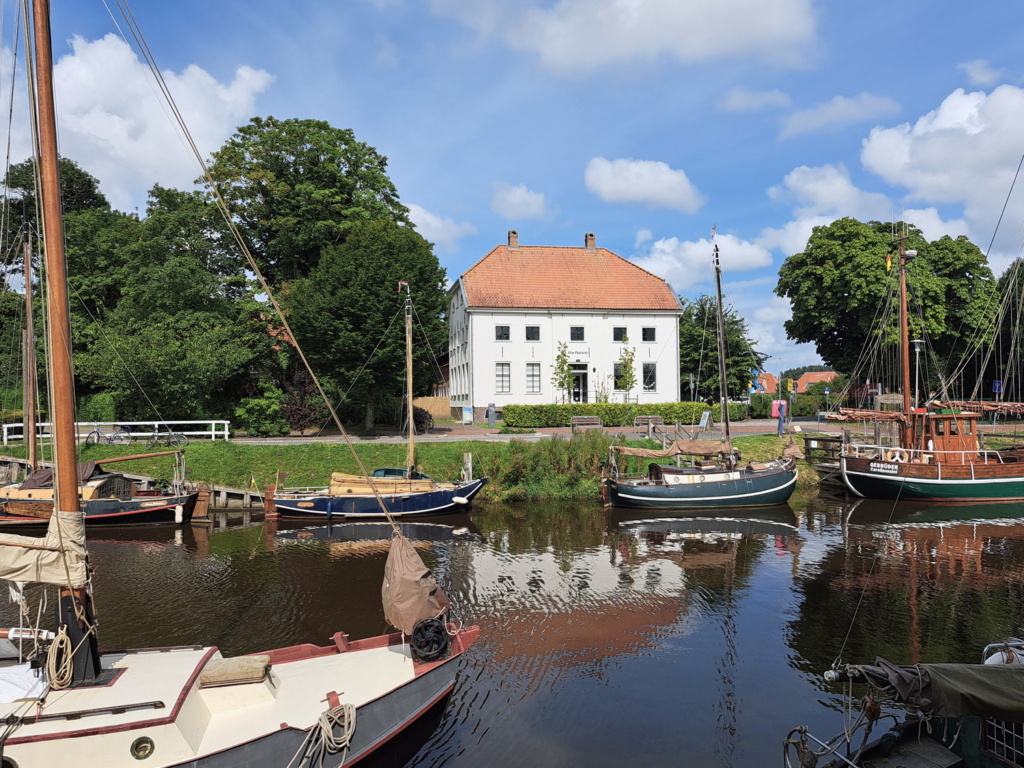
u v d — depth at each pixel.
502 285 43.69
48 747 5.66
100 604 12.88
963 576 14.45
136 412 32.09
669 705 8.62
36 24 6.44
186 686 6.55
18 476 25.33
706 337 51.75
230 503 24.25
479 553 16.97
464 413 39.91
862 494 24.97
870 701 6.34
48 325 6.54
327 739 6.73
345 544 18.28
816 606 12.54
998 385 35.91
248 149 38.66
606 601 12.90
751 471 24.02
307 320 33.03
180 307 35.25
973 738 6.27
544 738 7.82
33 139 6.50
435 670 8.19
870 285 42.56
